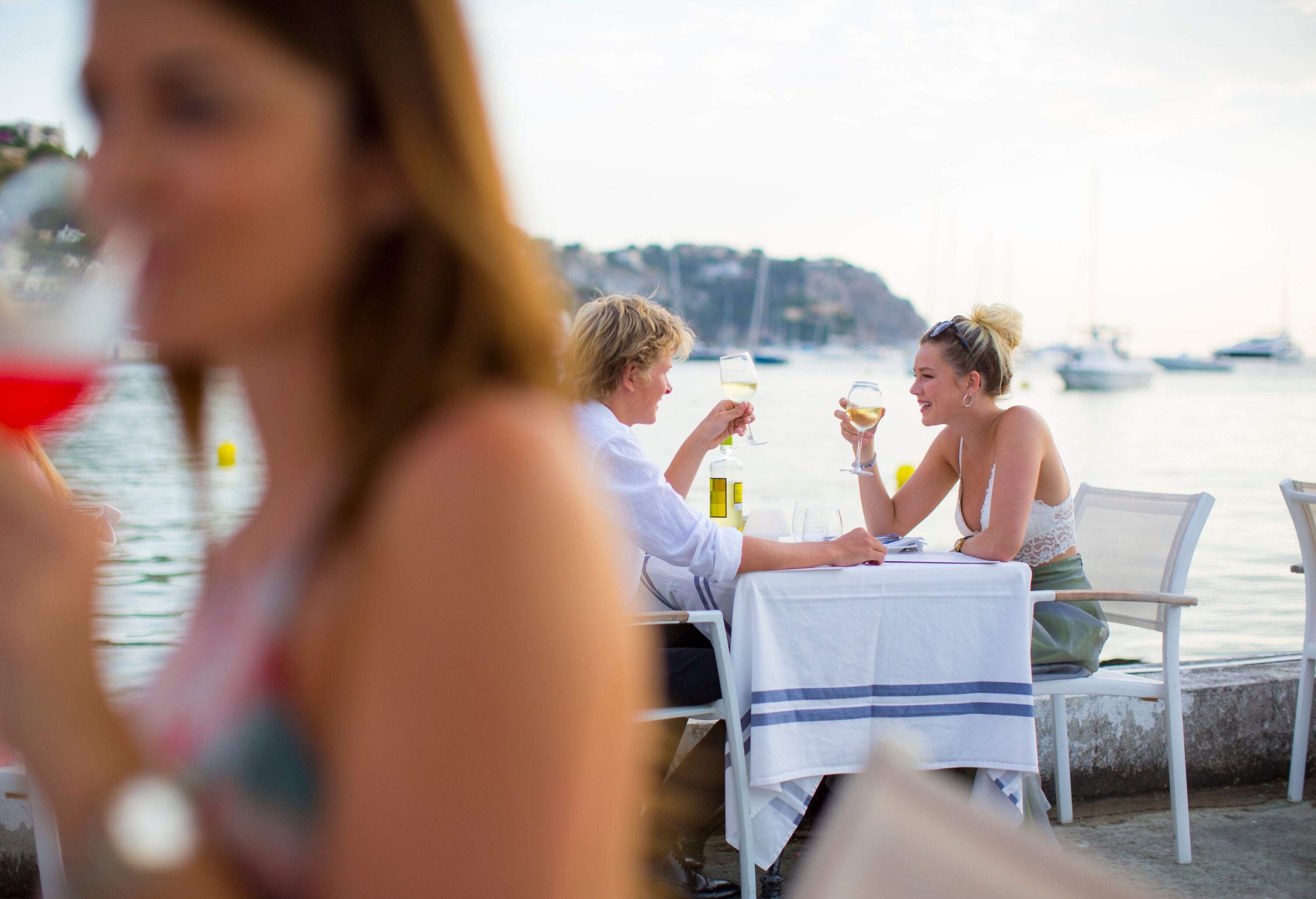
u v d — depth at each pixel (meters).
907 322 84.00
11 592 0.40
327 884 0.42
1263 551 9.10
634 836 0.46
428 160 0.46
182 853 0.41
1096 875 0.43
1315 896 2.80
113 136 0.42
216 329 0.43
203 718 0.49
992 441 3.26
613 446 2.63
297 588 0.46
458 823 0.39
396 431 0.46
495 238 0.48
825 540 3.04
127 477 11.33
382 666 0.41
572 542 0.41
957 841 0.46
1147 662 5.62
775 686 2.59
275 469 0.50
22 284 0.42
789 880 2.84
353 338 0.47
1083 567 3.31
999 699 2.68
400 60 0.45
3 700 0.40
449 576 0.40
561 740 0.40
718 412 3.34
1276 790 3.57
